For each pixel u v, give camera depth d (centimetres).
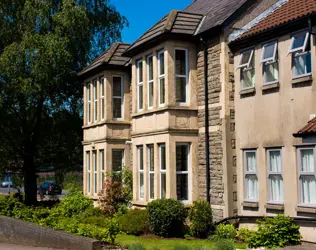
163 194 1759
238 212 1588
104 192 2084
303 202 1356
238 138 1606
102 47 2841
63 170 2955
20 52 2448
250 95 1563
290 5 1614
